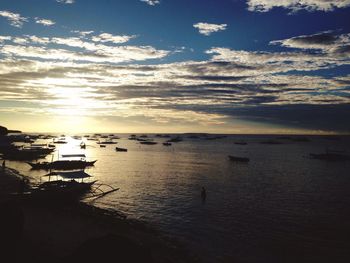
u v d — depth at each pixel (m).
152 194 56.75
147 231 35.19
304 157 139.88
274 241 34.00
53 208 42.16
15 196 45.38
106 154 150.00
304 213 45.31
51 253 26.11
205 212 45.09
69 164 88.31
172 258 27.78
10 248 24.14
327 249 32.03
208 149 193.62
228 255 30.22
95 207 42.66
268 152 171.38
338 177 80.75
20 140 172.38
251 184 68.81
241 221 41.09
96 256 17.98
